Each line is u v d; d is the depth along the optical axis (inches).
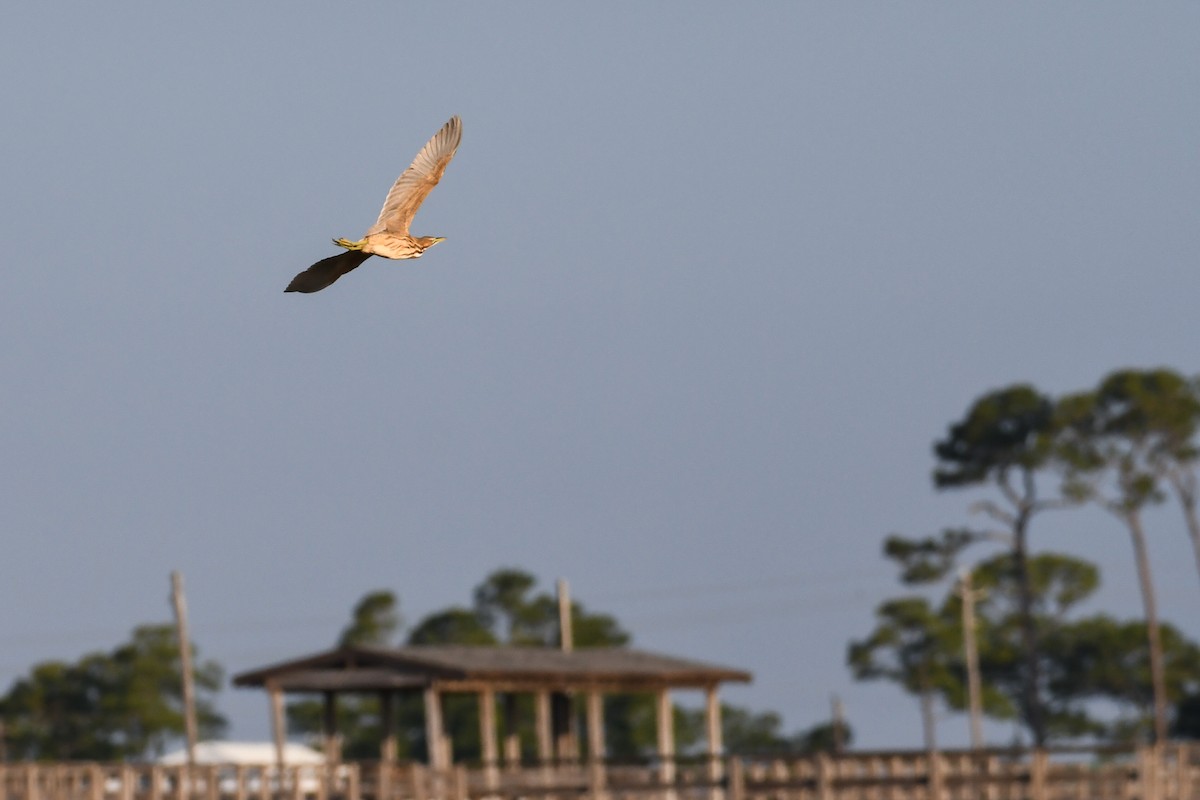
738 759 1401.3
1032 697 3250.5
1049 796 1407.5
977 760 1441.9
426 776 1528.1
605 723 3120.1
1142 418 3078.2
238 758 2404.0
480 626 3230.8
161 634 3253.0
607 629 3253.0
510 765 1587.1
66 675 3164.4
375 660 1759.4
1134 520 3157.0
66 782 1416.1
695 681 1974.7
